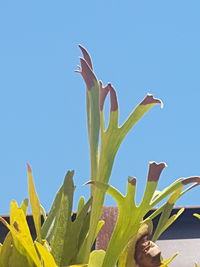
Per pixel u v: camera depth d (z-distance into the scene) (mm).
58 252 1989
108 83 2023
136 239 2033
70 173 2027
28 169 1979
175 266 2861
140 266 2018
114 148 2023
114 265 2006
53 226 2104
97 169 2066
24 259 1924
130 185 1979
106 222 2340
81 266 1876
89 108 2127
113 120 2035
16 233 1888
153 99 1995
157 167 1961
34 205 1992
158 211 2076
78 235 2012
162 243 2912
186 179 1999
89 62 2092
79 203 2111
